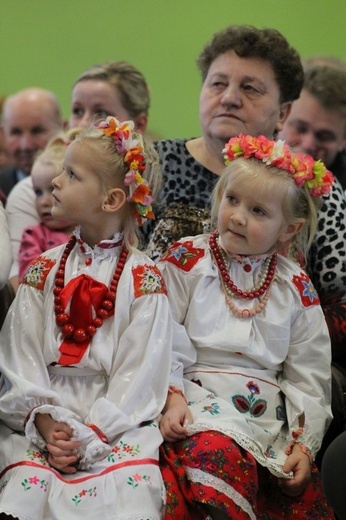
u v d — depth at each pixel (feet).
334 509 10.08
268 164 11.25
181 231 12.80
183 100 22.98
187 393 10.96
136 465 9.96
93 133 10.99
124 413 10.28
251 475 10.13
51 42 23.22
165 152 13.80
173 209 13.07
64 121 20.24
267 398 11.14
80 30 23.15
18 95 19.08
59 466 9.92
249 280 11.41
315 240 13.41
